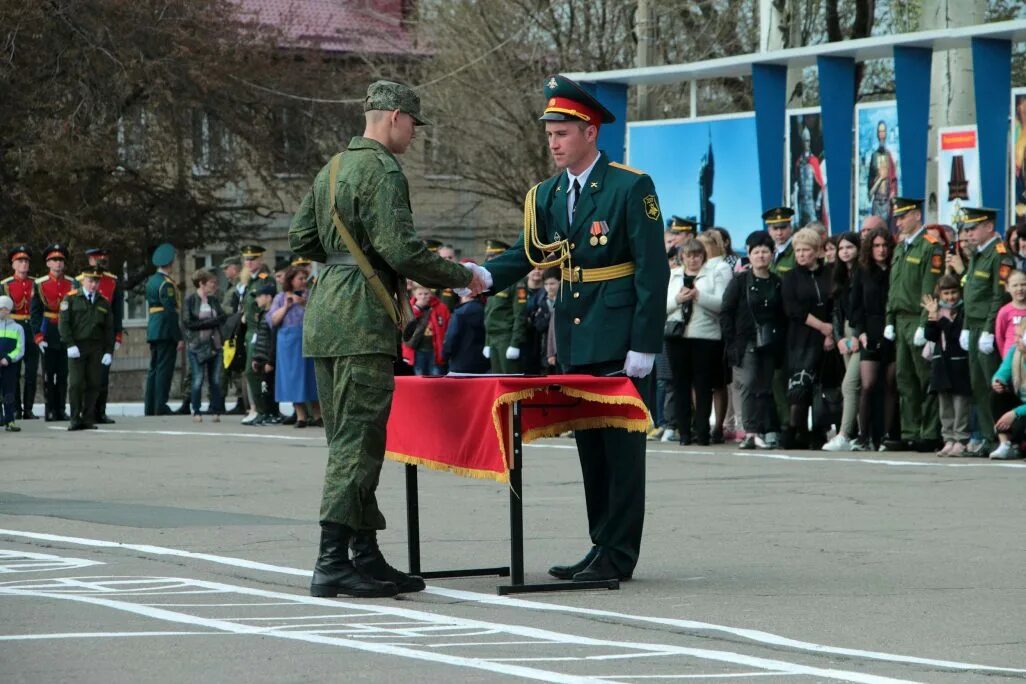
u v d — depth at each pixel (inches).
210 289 1430.9
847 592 462.0
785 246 1027.9
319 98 2541.8
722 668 350.9
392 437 494.0
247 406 1556.3
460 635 394.9
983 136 1123.9
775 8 1576.0
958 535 590.9
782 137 1251.2
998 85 1123.9
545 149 2493.8
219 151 2508.6
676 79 1301.7
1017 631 398.9
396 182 449.4
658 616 422.9
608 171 487.2
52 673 346.0
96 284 1288.1
